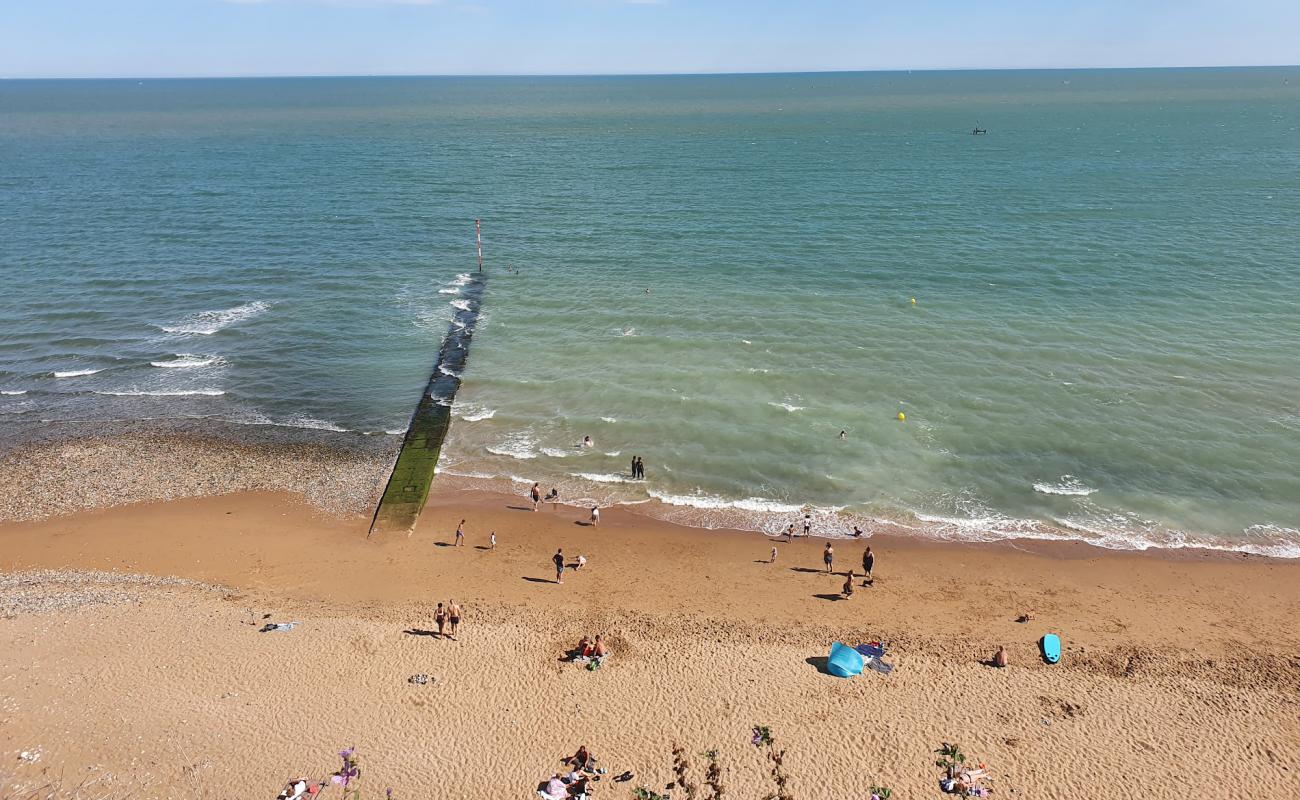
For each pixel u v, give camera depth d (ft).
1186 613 111.65
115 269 252.42
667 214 316.81
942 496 139.33
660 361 187.83
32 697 91.20
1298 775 83.61
